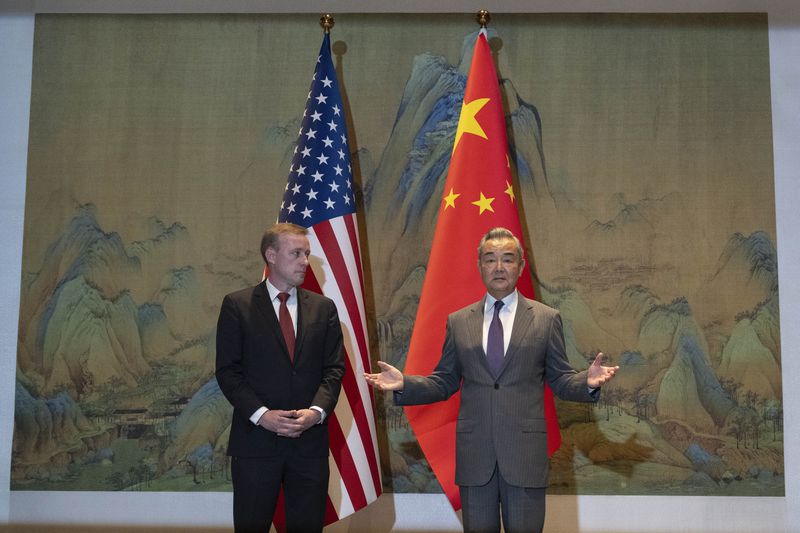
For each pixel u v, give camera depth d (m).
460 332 3.20
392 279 4.07
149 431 4.02
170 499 3.98
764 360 3.95
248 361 3.14
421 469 3.96
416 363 3.66
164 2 4.27
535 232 4.06
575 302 4.02
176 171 4.16
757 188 4.05
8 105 4.23
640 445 3.92
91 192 4.16
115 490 3.99
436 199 4.10
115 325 4.07
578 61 4.16
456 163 3.85
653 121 4.11
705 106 4.11
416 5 4.22
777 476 3.88
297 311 3.25
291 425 2.98
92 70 4.23
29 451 4.01
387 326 4.04
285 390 3.10
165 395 4.03
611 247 4.04
